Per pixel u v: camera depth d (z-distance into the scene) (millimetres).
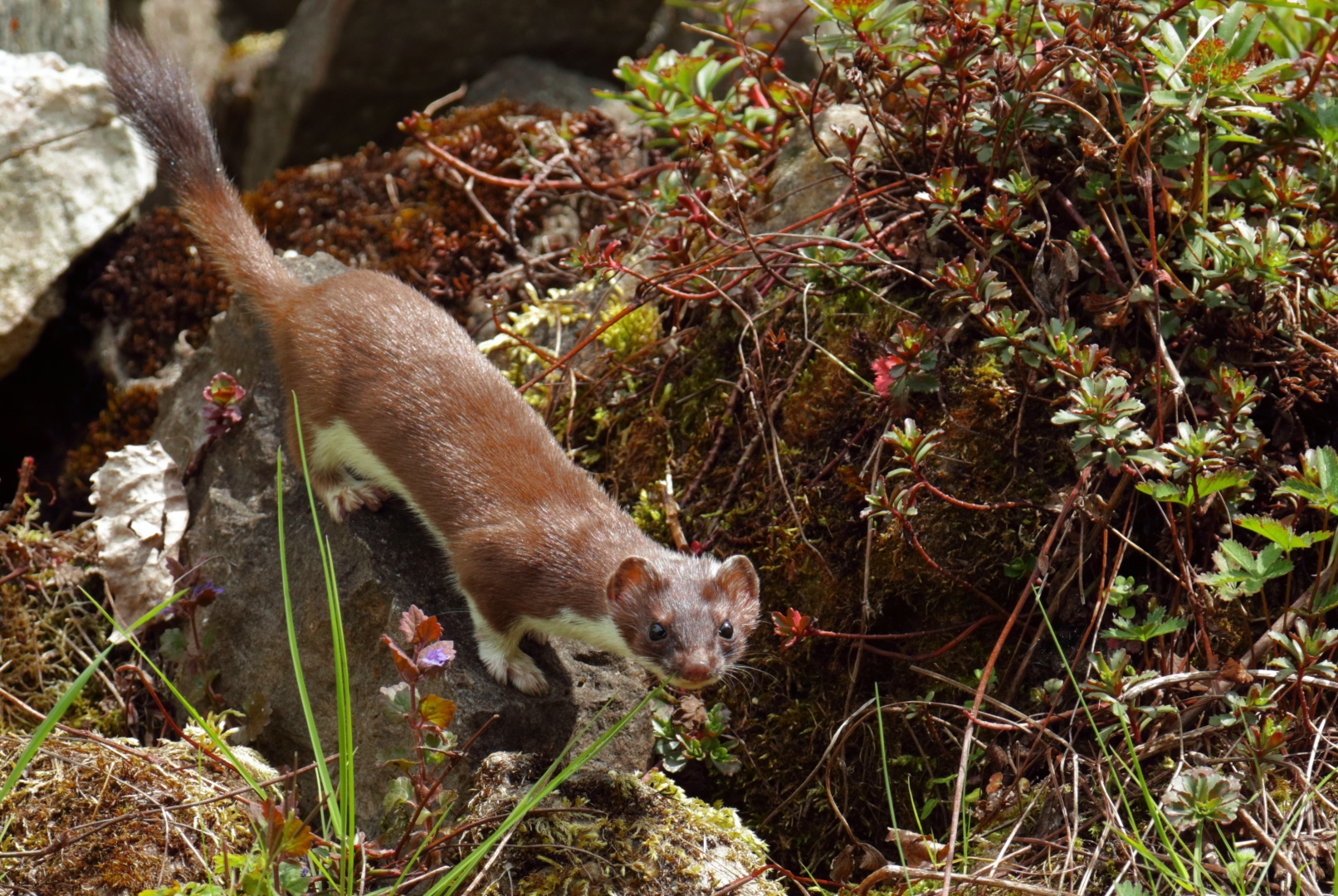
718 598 6234
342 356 7258
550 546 6480
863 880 5484
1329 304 6504
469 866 4898
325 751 6773
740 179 8547
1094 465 6457
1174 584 6500
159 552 8070
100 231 10359
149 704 7652
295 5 17641
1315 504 5652
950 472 6762
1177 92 6508
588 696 6914
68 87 10312
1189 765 5777
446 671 6520
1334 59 7699
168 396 9109
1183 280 6918
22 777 5820
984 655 6652
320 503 7508
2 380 10461
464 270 10117
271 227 10688
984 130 7160
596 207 10328
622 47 15125
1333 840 5406
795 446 7340
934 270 7148
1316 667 5555
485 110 11422
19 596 8031
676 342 8070
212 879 5258
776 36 15844
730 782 6965
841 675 6922
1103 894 5496
